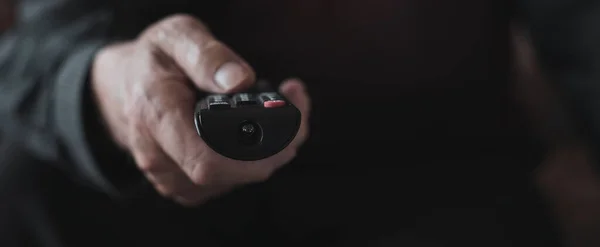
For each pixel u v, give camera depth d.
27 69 0.57
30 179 0.62
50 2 0.63
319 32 0.64
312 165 0.66
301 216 0.67
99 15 0.62
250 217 0.66
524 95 1.09
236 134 0.35
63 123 0.52
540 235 0.63
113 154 0.53
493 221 0.64
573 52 0.66
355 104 0.65
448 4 0.65
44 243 0.62
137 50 0.45
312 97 0.65
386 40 0.64
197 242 0.65
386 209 0.66
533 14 0.69
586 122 0.66
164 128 0.40
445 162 0.68
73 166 0.57
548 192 1.04
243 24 0.65
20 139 0.61
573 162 1.12
